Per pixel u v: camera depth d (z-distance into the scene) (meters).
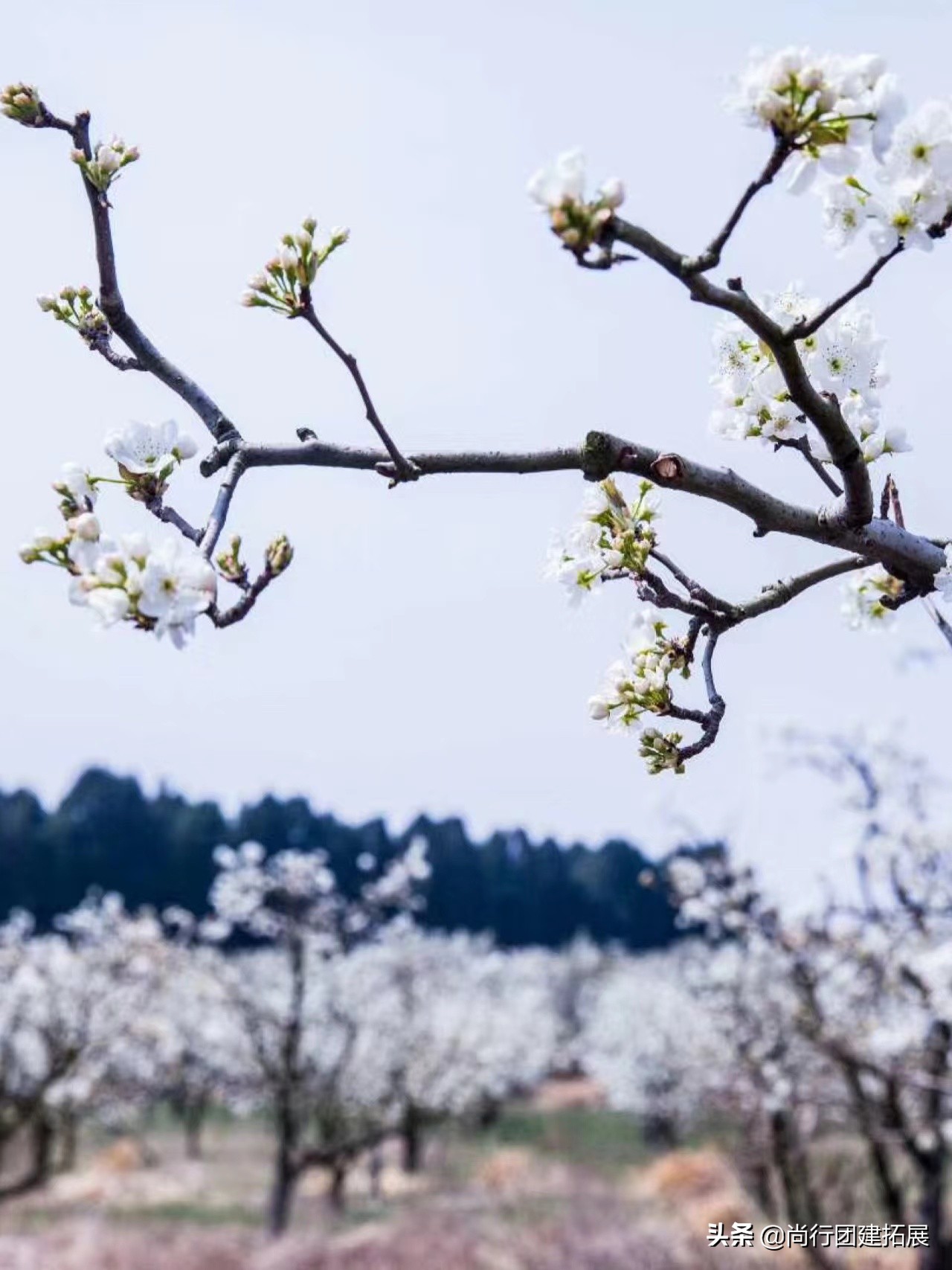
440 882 71.25
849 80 1.67
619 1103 28.31
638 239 1.66
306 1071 19.14
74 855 64.00
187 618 1.89
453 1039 25.44
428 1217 19.69
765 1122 10.70
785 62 1.67
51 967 17.61
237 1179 26.91
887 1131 9.22
